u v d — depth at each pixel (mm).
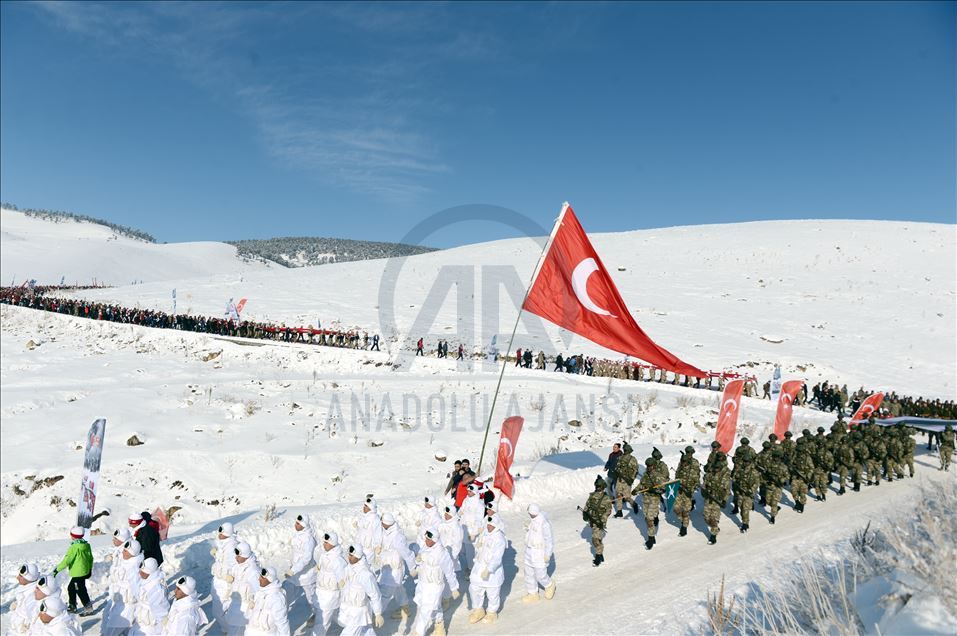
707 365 36812
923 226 80188
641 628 8180
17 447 21109
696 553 11320
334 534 12359
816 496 15234
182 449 21297
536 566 9586
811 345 41625
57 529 17156
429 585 8523
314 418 25484
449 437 23672
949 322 46094
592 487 16172
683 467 12492
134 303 49156
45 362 31688
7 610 9094
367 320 45156
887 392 33500
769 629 6719
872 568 7066
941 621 5242
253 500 18609
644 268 65062
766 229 83875
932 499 7418
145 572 8062
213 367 32344
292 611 9570
